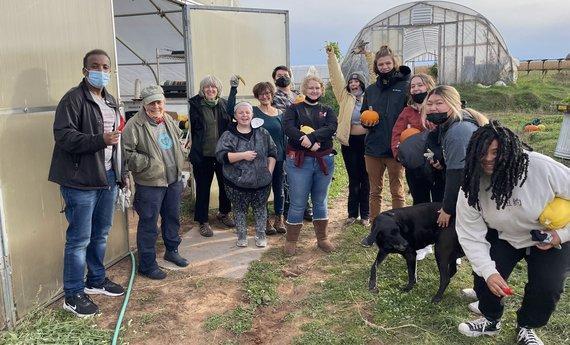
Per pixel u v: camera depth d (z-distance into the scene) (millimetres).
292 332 3693
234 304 4152
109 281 4348
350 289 4289
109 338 3590
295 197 5027
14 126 3635
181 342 3604
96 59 3646
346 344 3486
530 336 3352
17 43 3643
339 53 18672
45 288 3998
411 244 4094
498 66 22453
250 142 5137
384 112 5117
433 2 22844
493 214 3074
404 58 29984
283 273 4727
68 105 3537
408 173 4691
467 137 3543
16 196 3666
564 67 28203
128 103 9922
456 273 4535
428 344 3443
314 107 4996
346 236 5633
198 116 5617
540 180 2898
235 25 6758
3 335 3475
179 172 4707
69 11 4172
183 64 12008
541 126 12469
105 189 3938
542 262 3104
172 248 4930
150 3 8898
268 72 7117
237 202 5270
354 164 5863
